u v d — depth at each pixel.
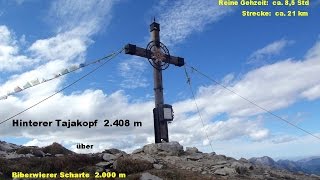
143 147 25.58
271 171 22.45
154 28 28.44
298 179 21.42
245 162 24.45
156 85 27.72
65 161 19.91
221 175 19.50
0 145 26.31
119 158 20.22
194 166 21.11
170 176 17.88
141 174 17.58
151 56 27.73
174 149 24.97
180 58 29.47
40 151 24.44
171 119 27.42
